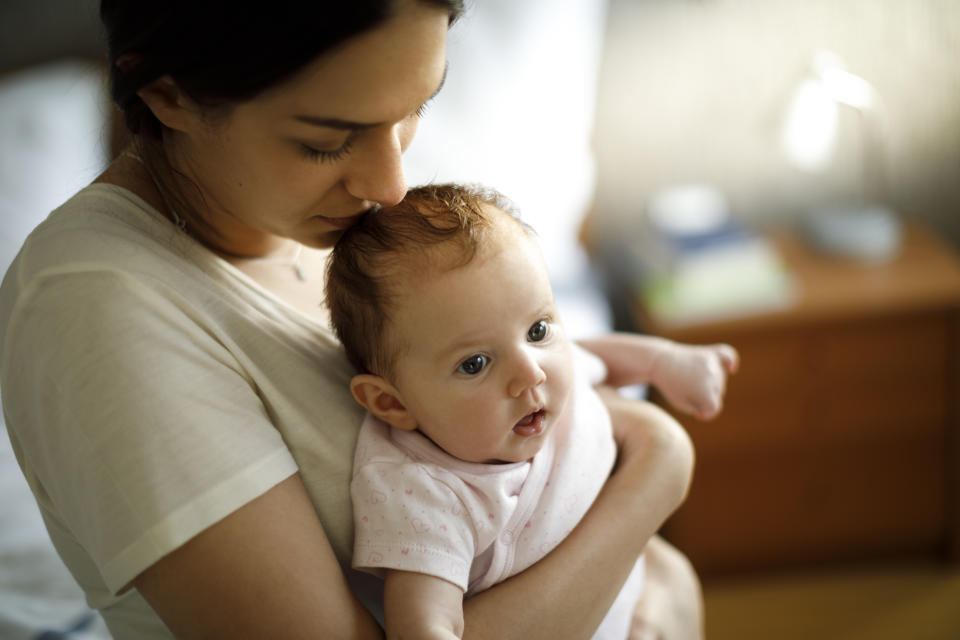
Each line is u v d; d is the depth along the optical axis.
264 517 0.72
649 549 1.22
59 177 1.74
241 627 0.71
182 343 0.73
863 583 2.16
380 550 0.79
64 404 0.69
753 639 2.03
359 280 0.84
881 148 2.19
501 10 1.96
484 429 0.82
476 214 0.84
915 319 1.93
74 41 2.02
